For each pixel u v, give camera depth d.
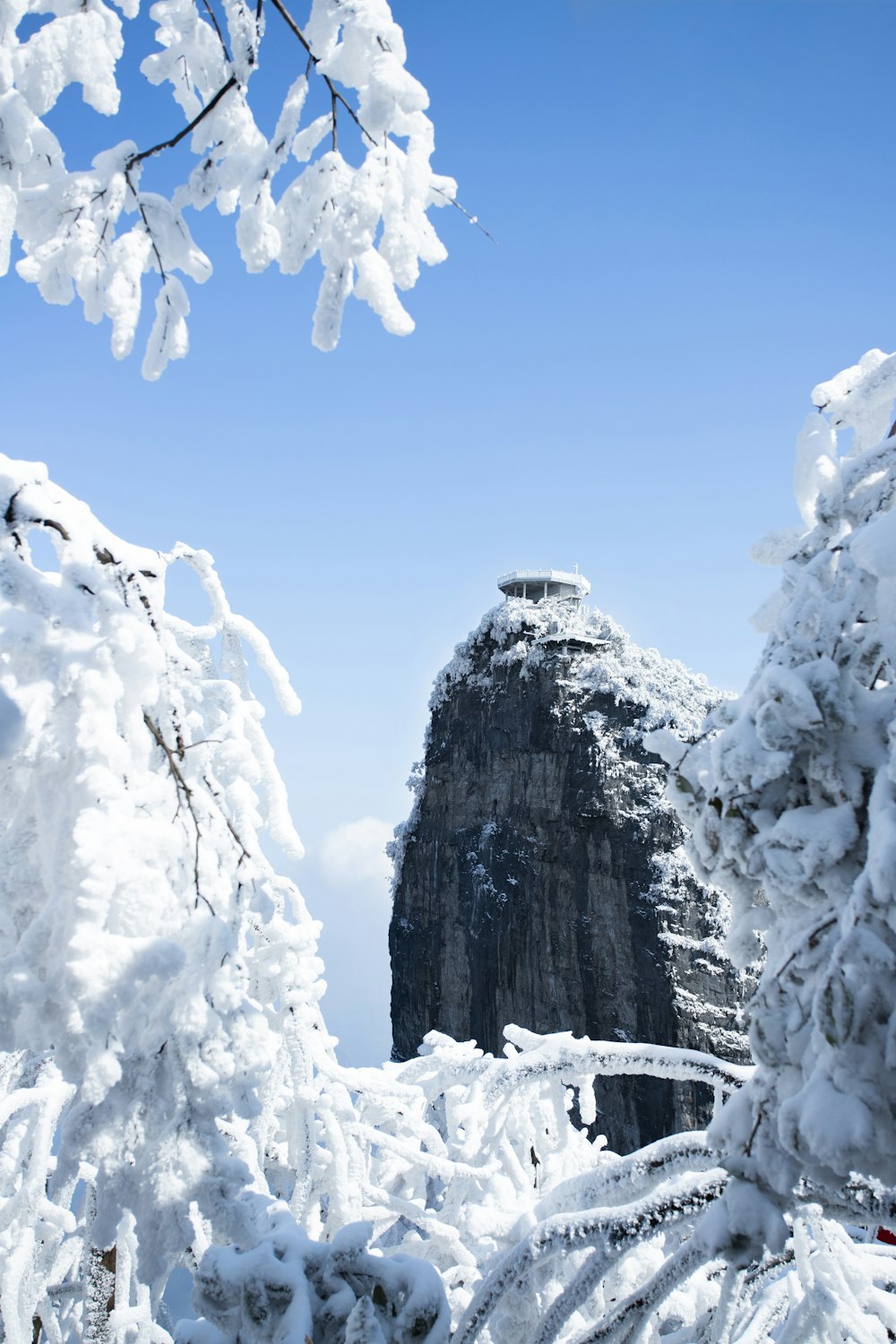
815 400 2.08
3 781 1.73
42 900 1.70
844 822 1.49
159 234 1.96
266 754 2.34
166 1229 1.67
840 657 1.60
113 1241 1.70
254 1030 1.84
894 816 1.41
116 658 1.76
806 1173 1.51
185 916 1.88
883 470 1.74
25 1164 3.12
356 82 1.70
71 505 1.90
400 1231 3.84
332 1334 1.80
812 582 1.70
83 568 1.81
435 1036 4.03
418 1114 3.60
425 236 1.75
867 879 1.39
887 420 2.04
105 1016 1.51
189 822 1.95
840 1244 2.59
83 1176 2.74
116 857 1.59
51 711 1.68
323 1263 1.88
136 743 1.85
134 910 1.61
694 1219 2.01
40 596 1.73
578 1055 3.13
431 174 1.71
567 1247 1.97
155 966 1.56
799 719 1.50
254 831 2.17
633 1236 1.96
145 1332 2.71
